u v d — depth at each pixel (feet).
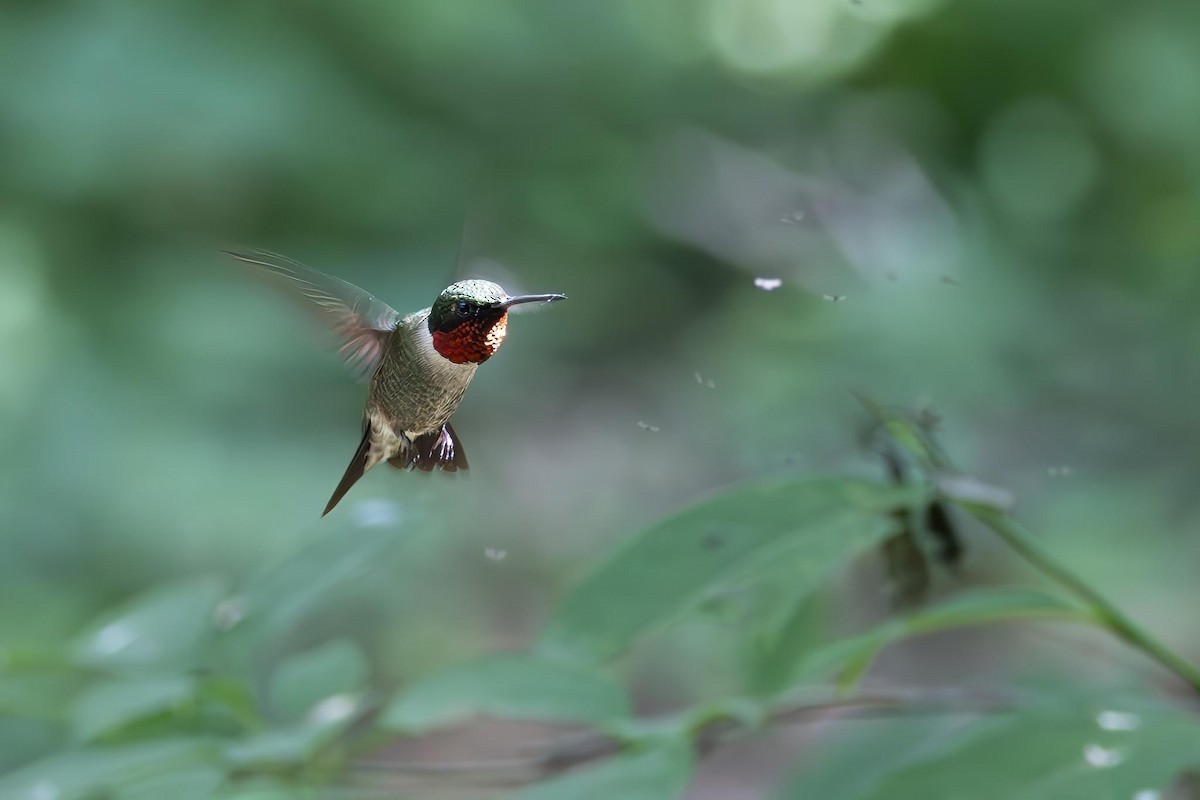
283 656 32.89
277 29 38.50
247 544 31.01
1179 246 42.19
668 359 45.93
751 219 47.06
